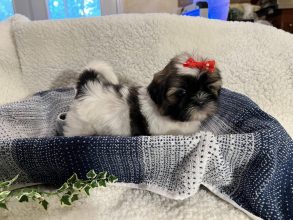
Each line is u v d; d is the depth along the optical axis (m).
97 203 0.34
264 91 0.51
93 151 0.33
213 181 0.35
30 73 0.58
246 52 0.52
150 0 0.78
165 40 0.54
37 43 0.56
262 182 0.32
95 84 0.43
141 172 0.35
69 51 0.56
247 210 0.33
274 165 0.32
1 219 0.33
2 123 0.44
